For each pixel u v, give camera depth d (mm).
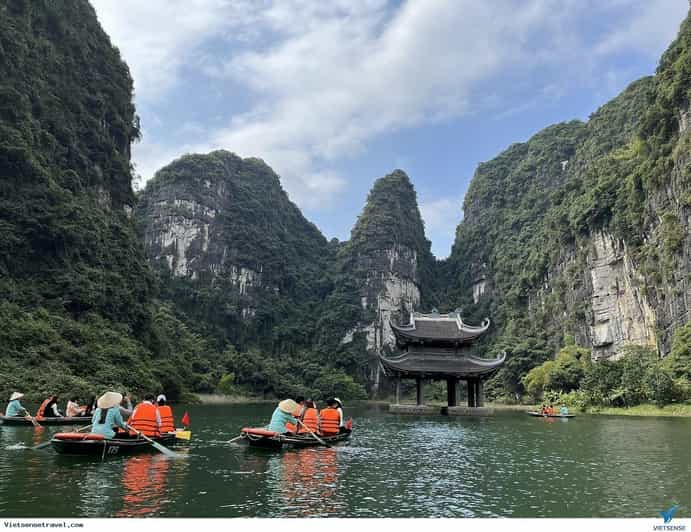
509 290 142875
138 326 72625
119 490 12359
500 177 184500
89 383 47594
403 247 165500
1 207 61156
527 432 31000
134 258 78875
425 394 124438
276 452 19062
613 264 91125
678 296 69000
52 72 78188
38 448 17688
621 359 70375
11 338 48438
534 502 12422
